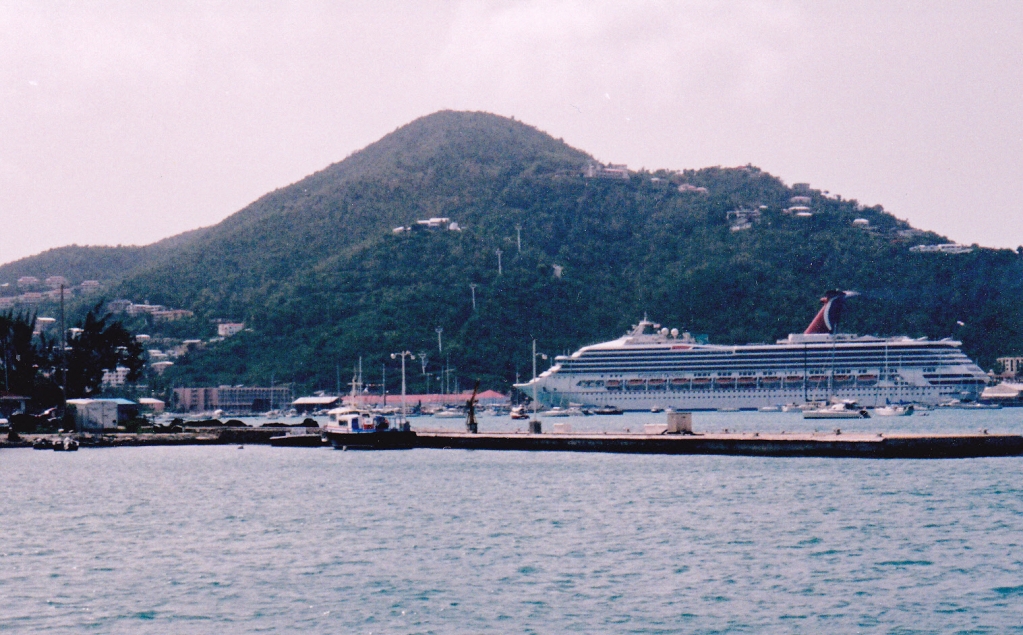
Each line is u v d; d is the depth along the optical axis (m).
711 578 100.12
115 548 116.19
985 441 197.00
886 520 127.44
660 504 140.88
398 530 124.94
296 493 158.62
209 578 101.94
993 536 117.56
